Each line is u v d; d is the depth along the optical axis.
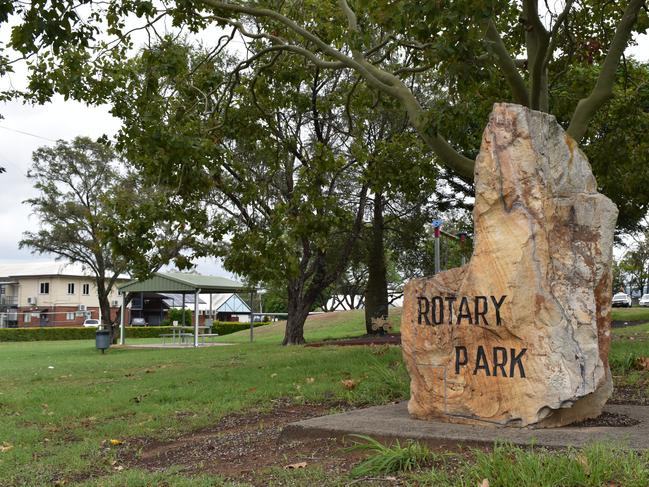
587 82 15.28
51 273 73.44
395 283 59.62
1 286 76.25
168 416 9.66
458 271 7.43
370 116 23.66
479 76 10.28
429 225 33.28
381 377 10.98
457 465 5.48
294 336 25.59
